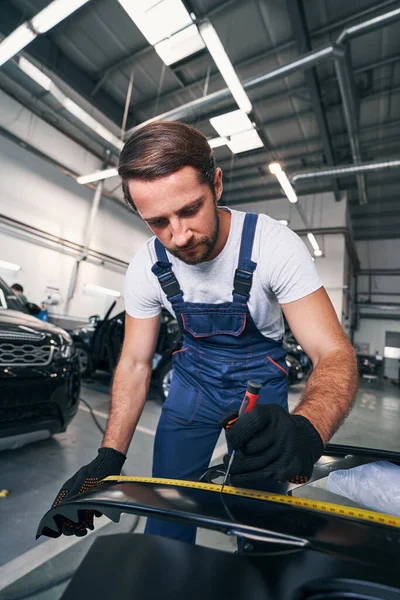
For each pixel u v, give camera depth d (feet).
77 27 17.28
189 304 2.58
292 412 1.52
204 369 2.77
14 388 4.90
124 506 1.24
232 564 1.01
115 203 26.91
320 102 19.54
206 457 2.82
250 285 2.36
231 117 15.25
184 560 1.02
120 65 19.27
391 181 29.86
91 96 20.95
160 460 2.84
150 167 1.61
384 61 17.48
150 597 0.90
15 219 20.30
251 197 34.04
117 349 12.35
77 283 24.08
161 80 20.02
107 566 1.00
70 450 6.33
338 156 26.37
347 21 15.47
